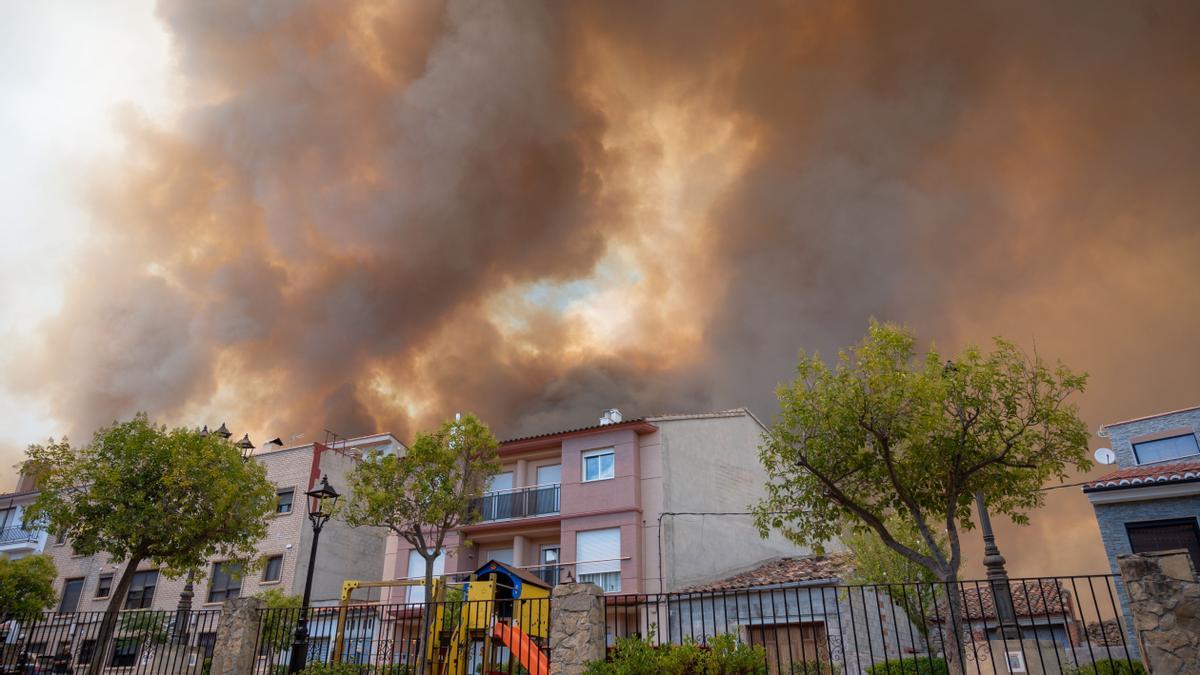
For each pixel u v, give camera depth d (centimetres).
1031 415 1361
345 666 1400
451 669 1638
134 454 2034
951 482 1399
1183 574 898
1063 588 2408
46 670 1934
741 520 2847
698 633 2241
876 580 2227
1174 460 2255
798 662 1877
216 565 3359
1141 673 1189
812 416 1470
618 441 2733
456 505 2152
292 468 3475
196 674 1850
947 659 1278
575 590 1229
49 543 3888
